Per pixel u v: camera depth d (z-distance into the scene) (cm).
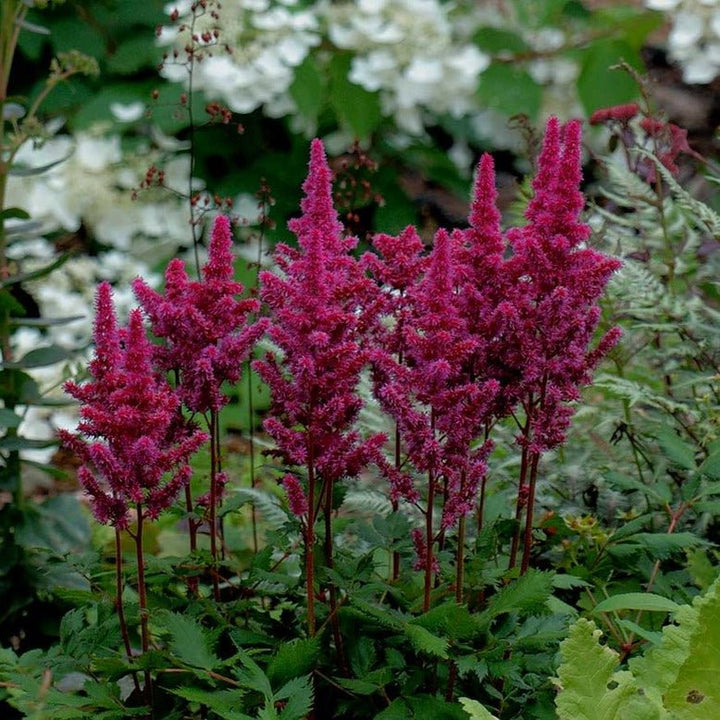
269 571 338
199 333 305
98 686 292
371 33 660
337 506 329
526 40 730
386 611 303
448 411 281
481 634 294
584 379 305
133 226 660
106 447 273
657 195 443
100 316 280
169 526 527
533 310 296
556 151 298
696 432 410
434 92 668
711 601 217
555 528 352
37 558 451
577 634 232
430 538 292
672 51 688
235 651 327
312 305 278
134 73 749
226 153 705
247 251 667
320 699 314
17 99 455
